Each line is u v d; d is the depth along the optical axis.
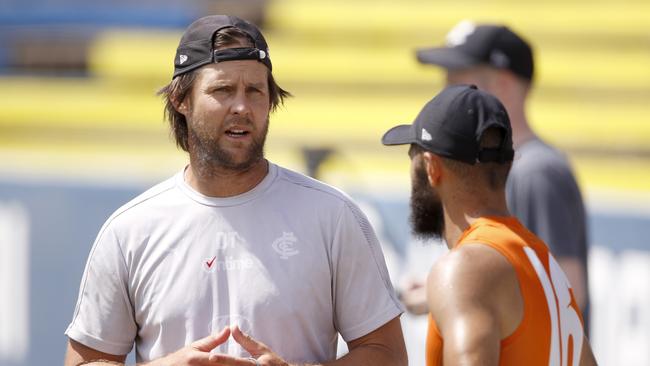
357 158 23.12
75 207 23.22
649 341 17.42
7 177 24.05
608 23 25.06
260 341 9.03
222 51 9.07
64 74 29.88
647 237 17.77
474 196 8.95
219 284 9.12
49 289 23.34
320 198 9.38
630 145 22.61
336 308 9.45
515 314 8.26
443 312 8.23
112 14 29.95
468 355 7.92
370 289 9.37
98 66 29.42
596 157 22.33
